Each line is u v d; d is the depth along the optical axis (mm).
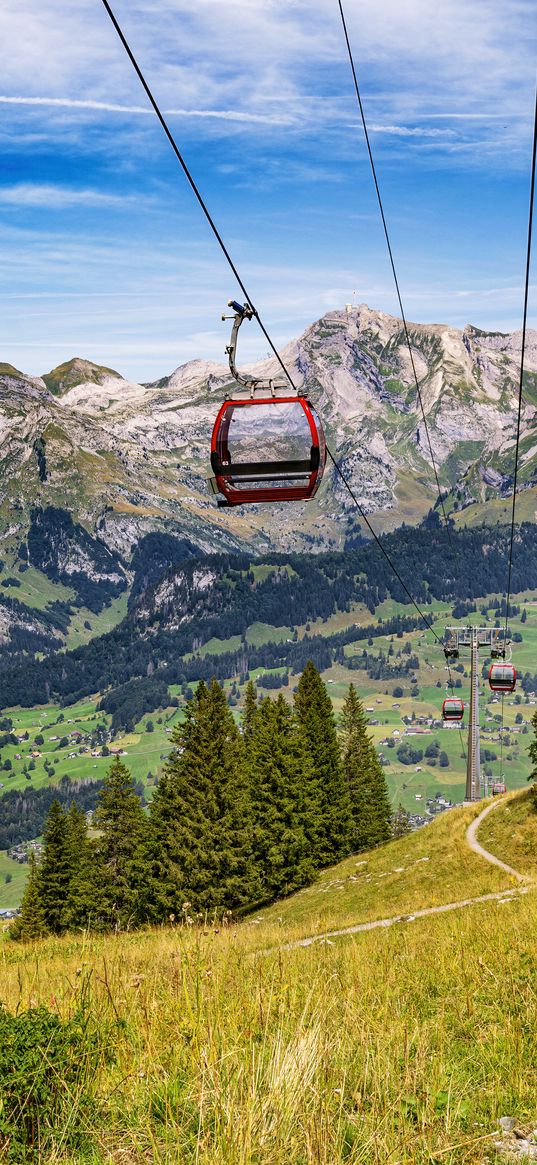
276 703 75500
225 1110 6387
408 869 55250
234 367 16172
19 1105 6555
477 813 61531
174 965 11055
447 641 68312
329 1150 6164
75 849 77562
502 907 29828
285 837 70000
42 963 20547
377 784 102375
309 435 15734
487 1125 7184
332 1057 7938
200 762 67625
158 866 67562
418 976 14312
